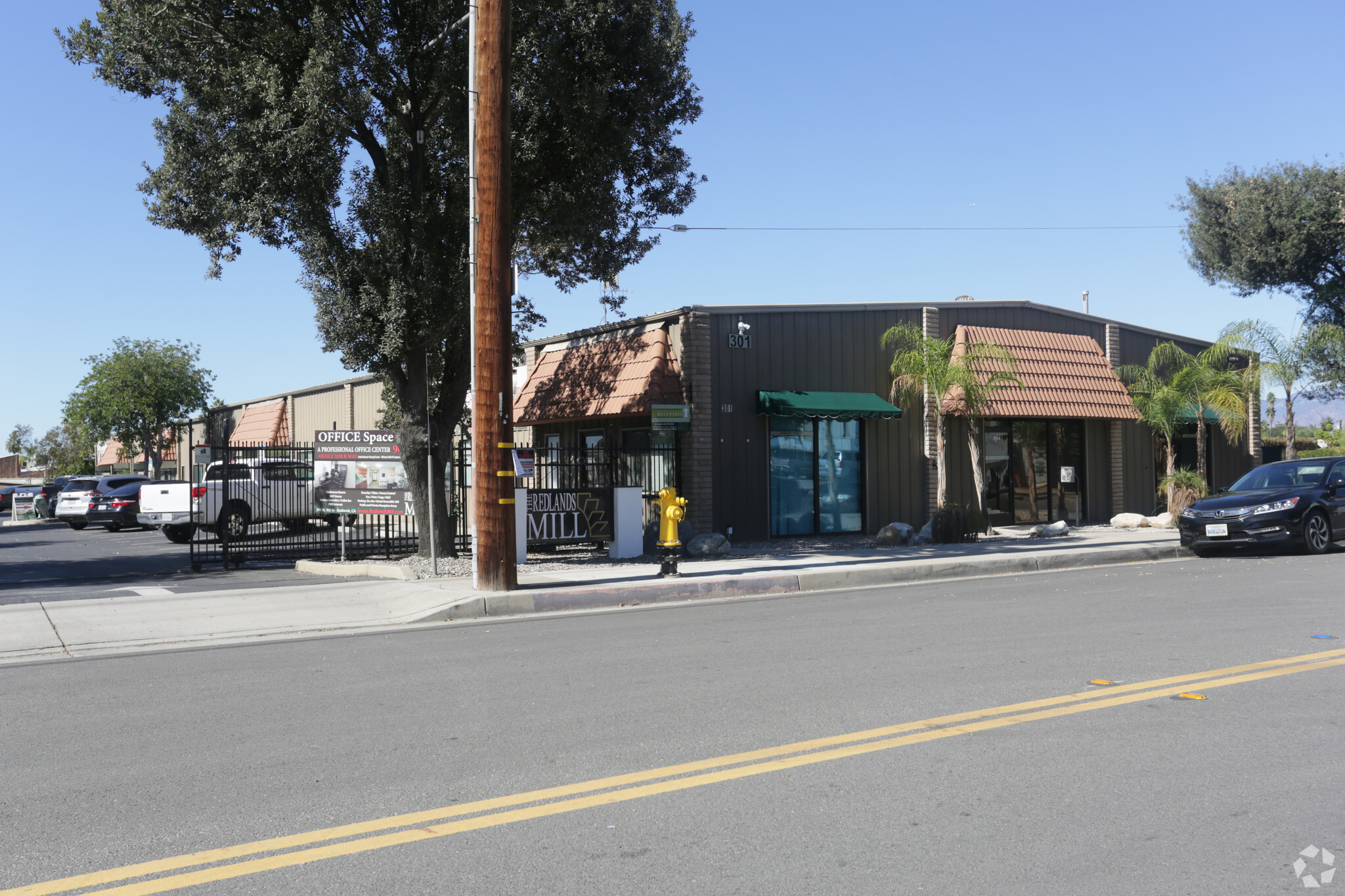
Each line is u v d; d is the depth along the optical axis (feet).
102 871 12.84
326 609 37.81
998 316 72.54
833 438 66.44
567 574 45.88
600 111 48.80
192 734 19.65
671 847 13.29
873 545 59.57
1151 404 73.61
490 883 12.24
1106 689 21.74
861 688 22.27
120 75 48.78
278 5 47.60
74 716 21.48
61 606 38.27
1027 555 49.98
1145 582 41.29
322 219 47.44
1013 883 12.04
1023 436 74.28
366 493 53.93
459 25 46.11
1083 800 14.84
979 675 23.40
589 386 65.51
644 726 19.35
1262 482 54.49
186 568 55.88
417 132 51.34
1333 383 93.20
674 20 55.06
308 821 14.52
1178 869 12.39
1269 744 17.52
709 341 61.26
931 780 15.87
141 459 189.98
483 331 39.50
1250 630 28.58
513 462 40.34
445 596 38.65
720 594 41.83
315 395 114.32
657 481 63.87
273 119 44.42
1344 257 109.40
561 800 15.23
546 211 53.16
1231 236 112.68
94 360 153.38
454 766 17.03
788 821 14.20
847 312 66.49
